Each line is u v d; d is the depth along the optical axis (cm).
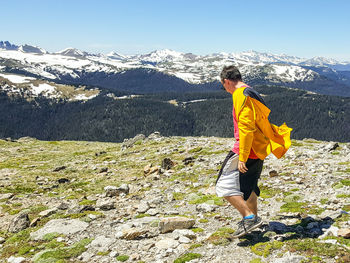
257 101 564
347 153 1650
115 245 728
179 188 1327
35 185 1695
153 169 1736
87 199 1306
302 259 524
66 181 1792
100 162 2448
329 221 696
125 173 1888
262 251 582
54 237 832
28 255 745
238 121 570
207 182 1366
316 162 1488
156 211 976
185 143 2755
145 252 671
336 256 525
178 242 691
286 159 1653
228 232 710
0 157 3266
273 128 604
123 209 1063
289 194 1010
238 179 607
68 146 4447
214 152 2166
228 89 615
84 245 749
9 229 968
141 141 3312
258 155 587
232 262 564
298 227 673
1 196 1438
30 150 3925
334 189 996
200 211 932
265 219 781
